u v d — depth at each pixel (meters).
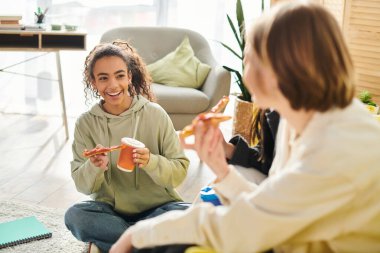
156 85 3.38
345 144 0.92
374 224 0.97
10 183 2.81
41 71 4.09
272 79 0.96
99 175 1.90
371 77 3.21
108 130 2.02
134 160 1.78
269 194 0.96
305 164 0.94
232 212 0.98
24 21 3.99
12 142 3.43
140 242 1.12
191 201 2.73
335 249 0.99
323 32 0.92
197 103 3.18
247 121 3.21
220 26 4.14
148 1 4.12
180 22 4.17
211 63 3.49
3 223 2.30
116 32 3.58
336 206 0.92
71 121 3.98
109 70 1.93
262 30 0.96
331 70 0.93
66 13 4.06
